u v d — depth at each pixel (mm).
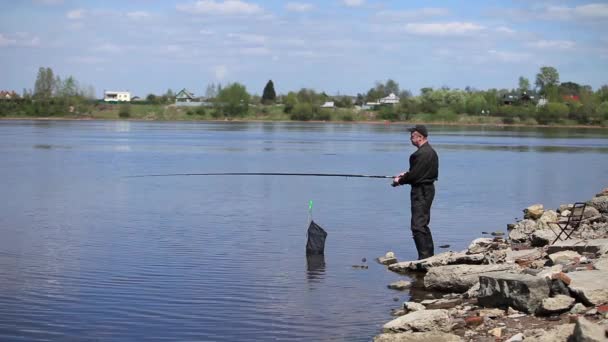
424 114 185125
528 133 122000
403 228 19688
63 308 11547
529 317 9875
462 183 34219
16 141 71875
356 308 11594
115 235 18156
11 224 19875
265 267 14523
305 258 15453
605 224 15727
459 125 170625
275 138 88375
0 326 10641
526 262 12977
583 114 168500
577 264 11812
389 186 31312
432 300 11742
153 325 10742
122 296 12258
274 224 20156
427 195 14672
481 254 13641
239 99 189750
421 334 9445
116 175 36031
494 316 10117
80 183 31625
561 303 9750
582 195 29109
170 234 18344
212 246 16719
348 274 13938
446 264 13711
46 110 179500
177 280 13383
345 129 132125
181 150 60594
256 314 11266
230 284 13102
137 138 82125
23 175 35625
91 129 110500
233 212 22547
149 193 27766
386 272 14117
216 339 10133
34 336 10242
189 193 27906
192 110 190500
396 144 76438
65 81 185250
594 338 7812
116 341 10039
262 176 36219
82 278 13461
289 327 10648
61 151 56812
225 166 43656
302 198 26547
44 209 22984
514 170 43406
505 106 183875
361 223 20547
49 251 16016
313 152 60531
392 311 11438
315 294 12422
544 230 15328
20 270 14133
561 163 50344
